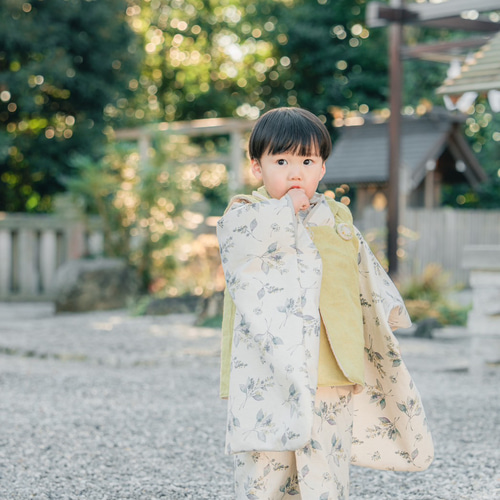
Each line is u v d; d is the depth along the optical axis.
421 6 10.59
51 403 5.04
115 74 16.78
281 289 2.20
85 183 12.61
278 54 27.70
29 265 12.49
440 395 5.36
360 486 3.34
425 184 17.73
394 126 10.95
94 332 8.88
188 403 5.09
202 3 29.22
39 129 17.20
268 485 2.20
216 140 27.30
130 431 4.29
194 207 13.28
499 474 3.48
